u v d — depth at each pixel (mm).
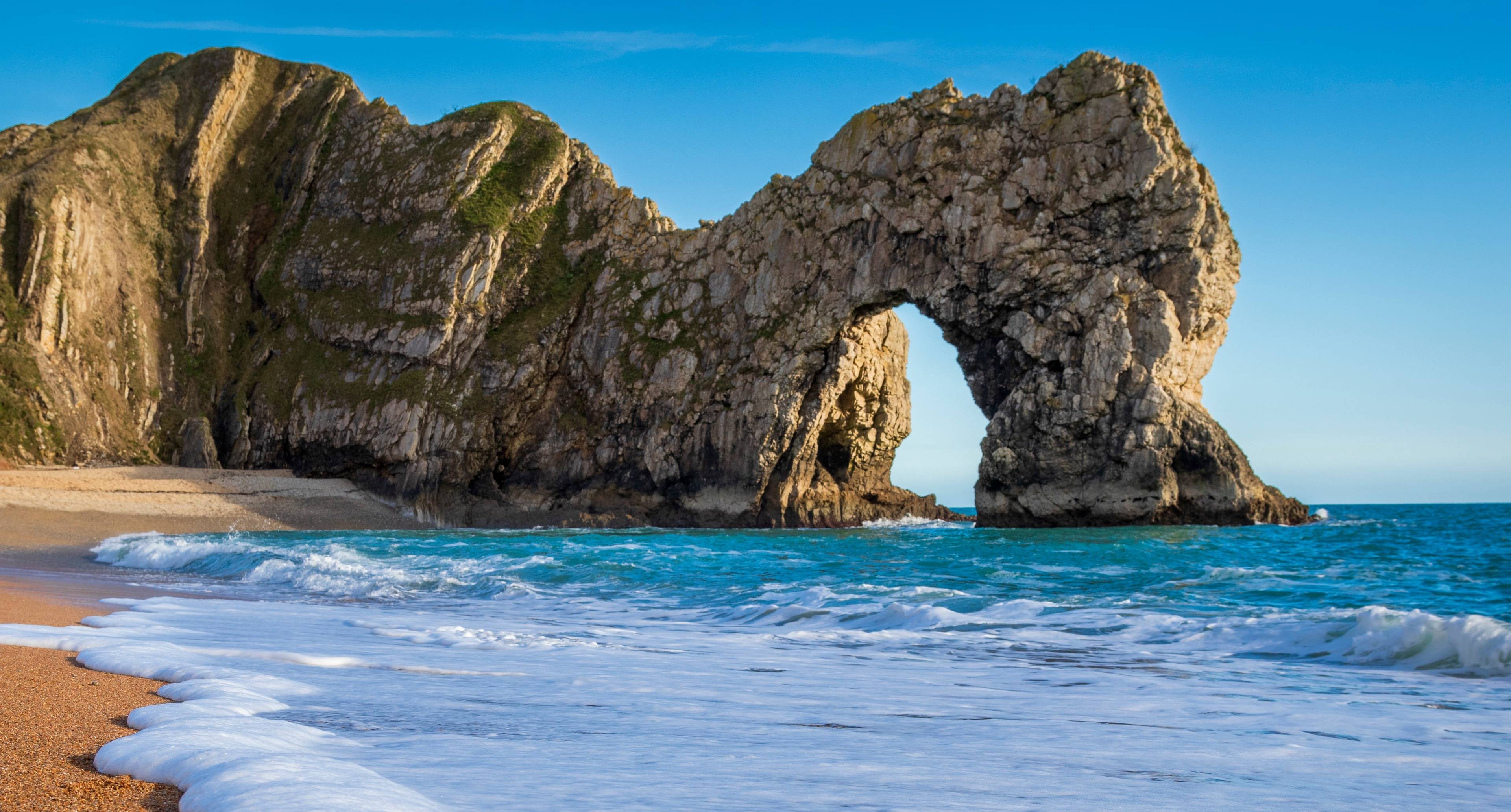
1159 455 44156
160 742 4199
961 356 50812
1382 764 4910
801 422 53531
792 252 54656
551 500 58156
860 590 15320
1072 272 46469
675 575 19406
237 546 26297
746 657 9469
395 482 58062
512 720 5660
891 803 3773
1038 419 46469
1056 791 4105
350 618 12586
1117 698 7156
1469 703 7027
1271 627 10664
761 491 53312
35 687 5879
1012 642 10703
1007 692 7441
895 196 51281
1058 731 5727
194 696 5738
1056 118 47781
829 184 53969
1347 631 10031
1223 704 6945
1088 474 45562
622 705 6371
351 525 53875
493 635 10484
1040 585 16906
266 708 5605
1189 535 36219
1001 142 48938
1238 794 4160
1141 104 45906
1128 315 45438
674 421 55812
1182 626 11453
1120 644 10516
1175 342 44688
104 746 4281
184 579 20203
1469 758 5082
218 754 3936
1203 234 45281
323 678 7070
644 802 3654
